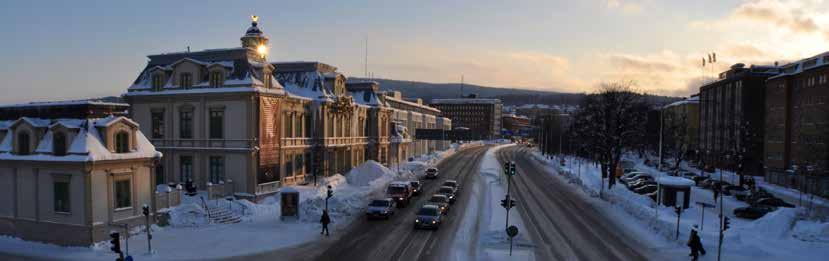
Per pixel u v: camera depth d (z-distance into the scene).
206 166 46.06
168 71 48.41
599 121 62.97
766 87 74.62
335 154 59.91
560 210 42.34
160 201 34.41
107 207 29.83
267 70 46.84
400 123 95.88
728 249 28.38
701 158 101.88
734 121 83.38
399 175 66.81
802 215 34.97
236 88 44.66
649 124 113.06
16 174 30.91
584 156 117.81
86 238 28.78
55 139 29.88
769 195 49.97
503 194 52.06
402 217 38.38
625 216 39.94
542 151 137.75
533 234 32.44
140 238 30.39
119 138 30.89
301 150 52.66
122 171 30.69
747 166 79.62
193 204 35.78
